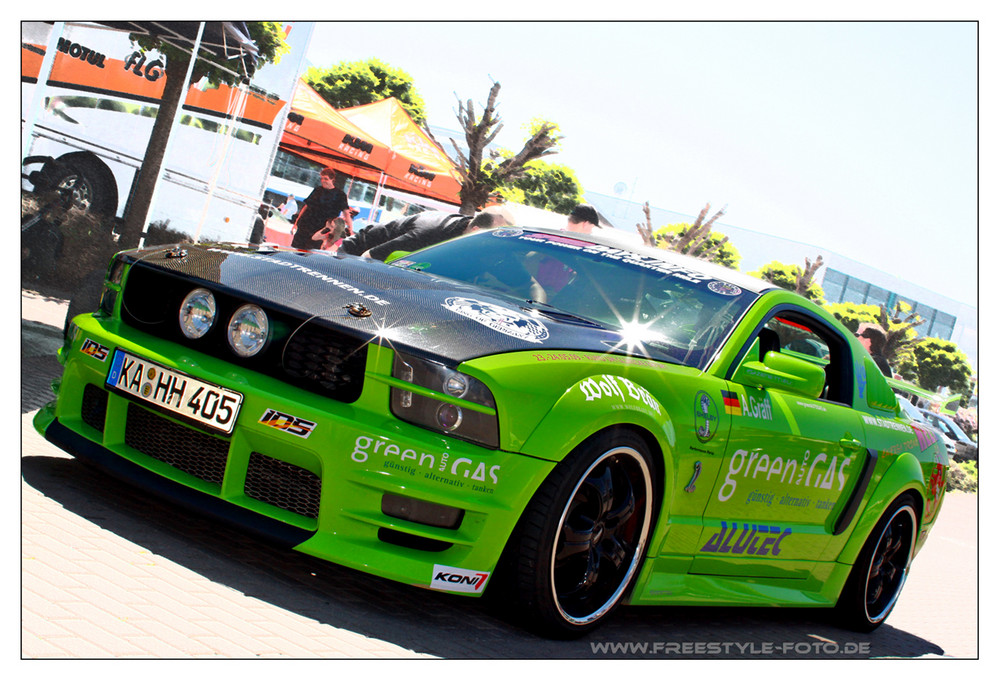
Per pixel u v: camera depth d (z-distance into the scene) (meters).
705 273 3.51
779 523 3.31
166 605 2.10
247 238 8.87
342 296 2.54
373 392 2.34
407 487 2.29
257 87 8.52
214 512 2.37
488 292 2.99
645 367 2.74
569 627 2.59
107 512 2.63
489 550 2.39
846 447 3.51
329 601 2.42
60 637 1.82
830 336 3.80
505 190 10.66
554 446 2.41
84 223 7.72
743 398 3.03
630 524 2.72
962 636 4.73
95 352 2.65
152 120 7.98
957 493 17.95
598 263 3.43
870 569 3.95
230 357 2.47
